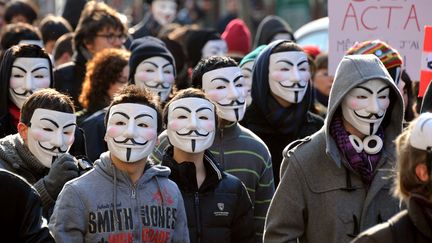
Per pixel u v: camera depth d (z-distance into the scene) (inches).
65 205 362.3
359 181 371.9
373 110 372.2
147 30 777.6
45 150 404.8
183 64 631.2
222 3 1317.7
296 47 490.9
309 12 1395.2
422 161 291.7
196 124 404.5
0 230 325.1
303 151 376.2
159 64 518.6
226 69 451.5
